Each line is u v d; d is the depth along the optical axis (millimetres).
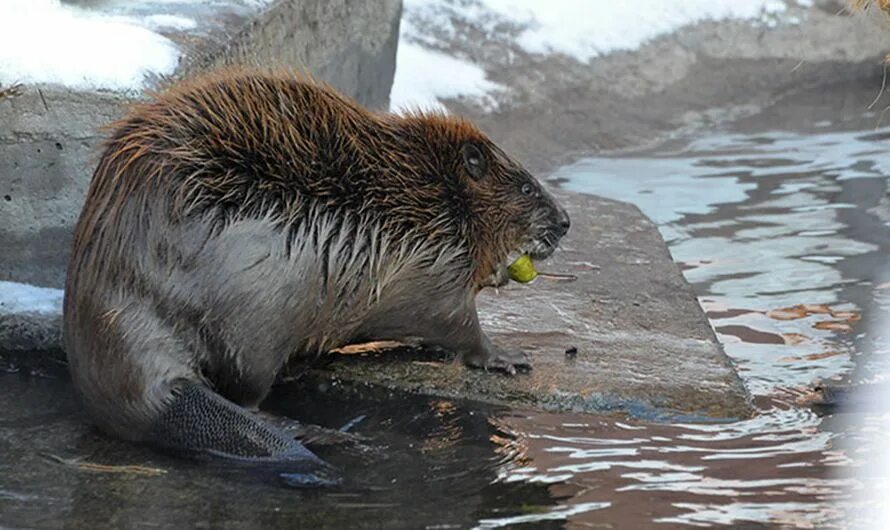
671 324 10586
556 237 9984
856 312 11500
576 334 10312
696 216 14297
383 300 9219
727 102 18734
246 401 8797
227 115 8734
